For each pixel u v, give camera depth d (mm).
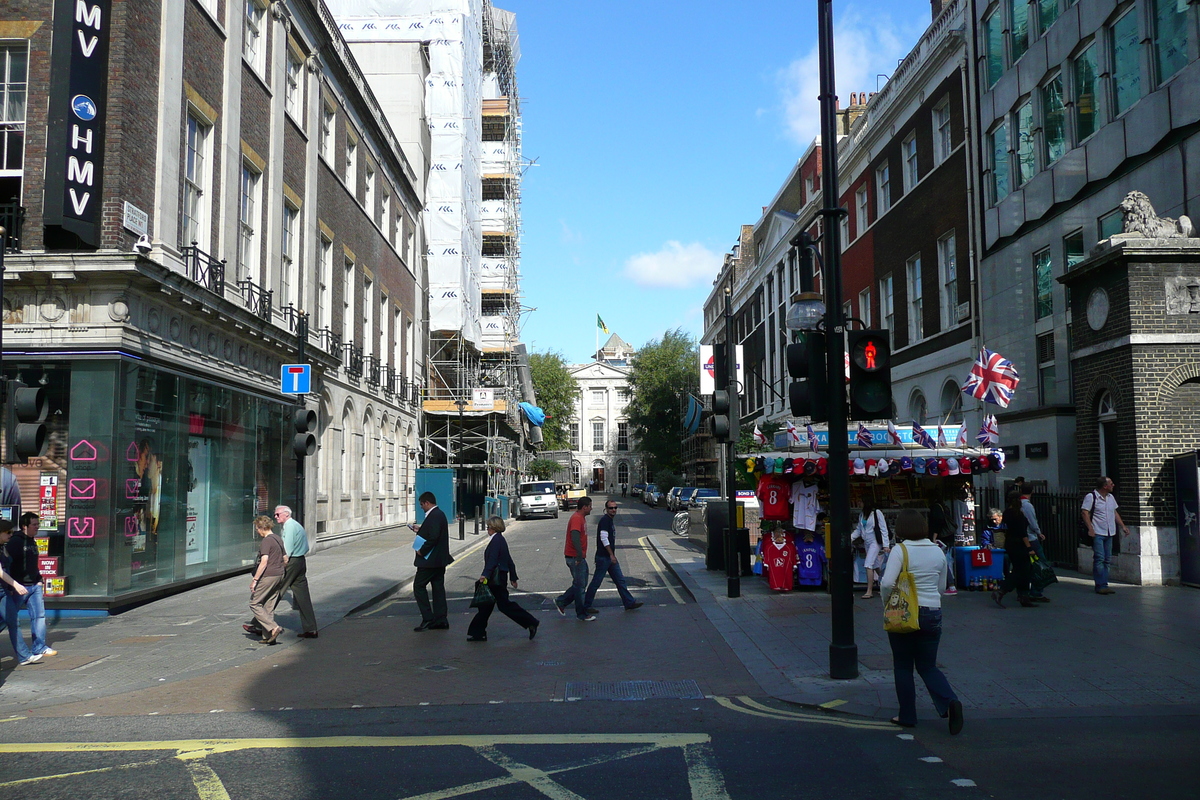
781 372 43125
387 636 11367
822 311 9812
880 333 8094
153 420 13938
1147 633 9719
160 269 13352
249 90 18781
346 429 26328
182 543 15031
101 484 12633
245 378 17766
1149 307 13617
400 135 37156
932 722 6676
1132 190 16375
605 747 6121
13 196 13227
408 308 35469
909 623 6355
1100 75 17328
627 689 8109
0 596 9594
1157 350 13531
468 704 7664
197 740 6543
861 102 38906
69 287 12773
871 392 8055
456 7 40969
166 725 7078
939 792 5020
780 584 14102
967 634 9875
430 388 40500
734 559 13883
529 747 6160
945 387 24781
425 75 39094
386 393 30906
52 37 12953
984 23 22266
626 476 107500
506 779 5414
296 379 15039
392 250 32562
